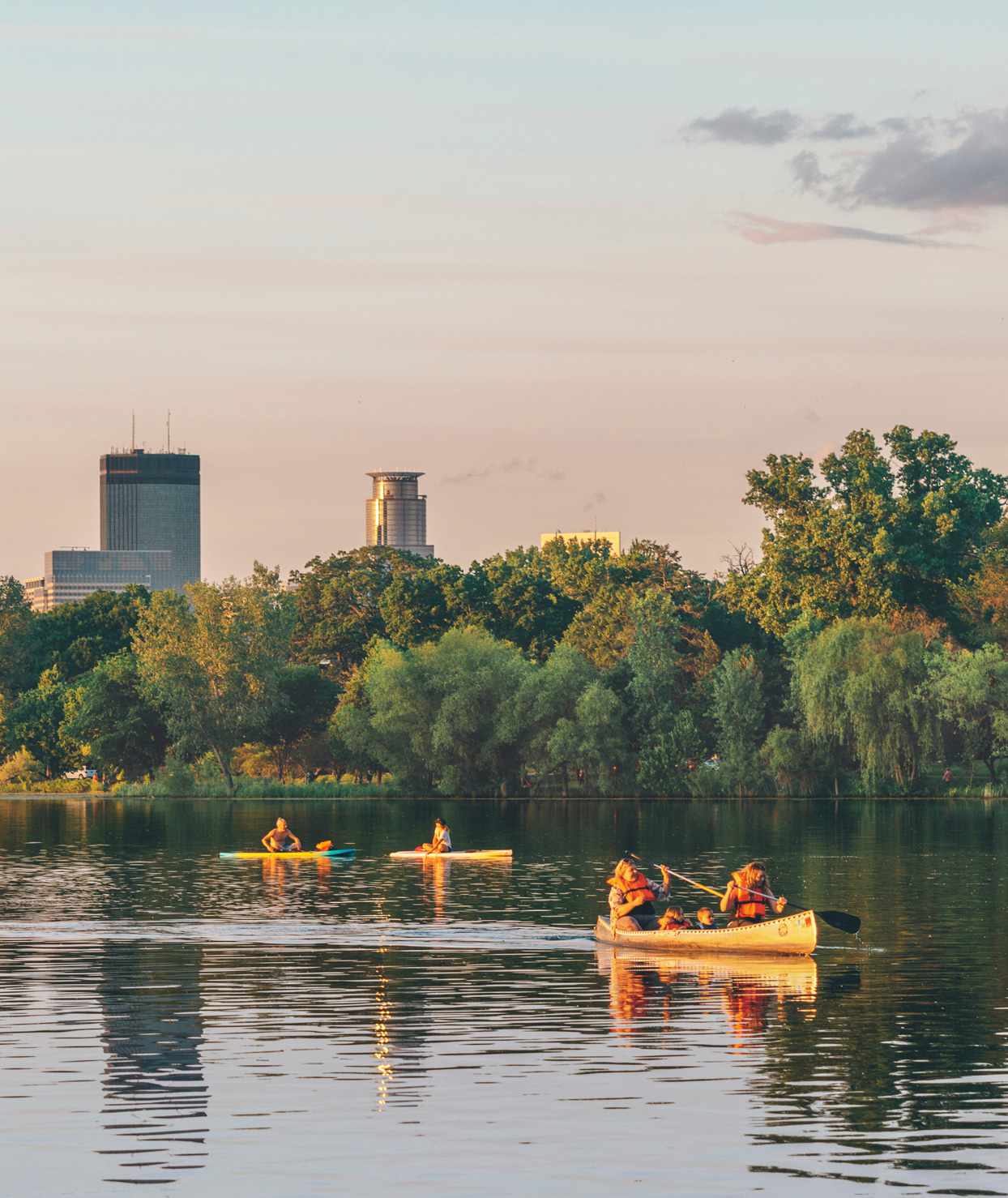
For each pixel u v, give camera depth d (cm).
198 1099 2481
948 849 7719
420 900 5375
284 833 7500
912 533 16188
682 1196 2017
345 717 14938
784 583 16238
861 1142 2238
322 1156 2181
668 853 7550
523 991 3453
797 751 13488
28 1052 2819
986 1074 2627
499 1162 2155
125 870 6706
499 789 14600
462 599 18625
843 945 4194
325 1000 3334
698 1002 3306
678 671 14788
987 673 13050
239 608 15600
